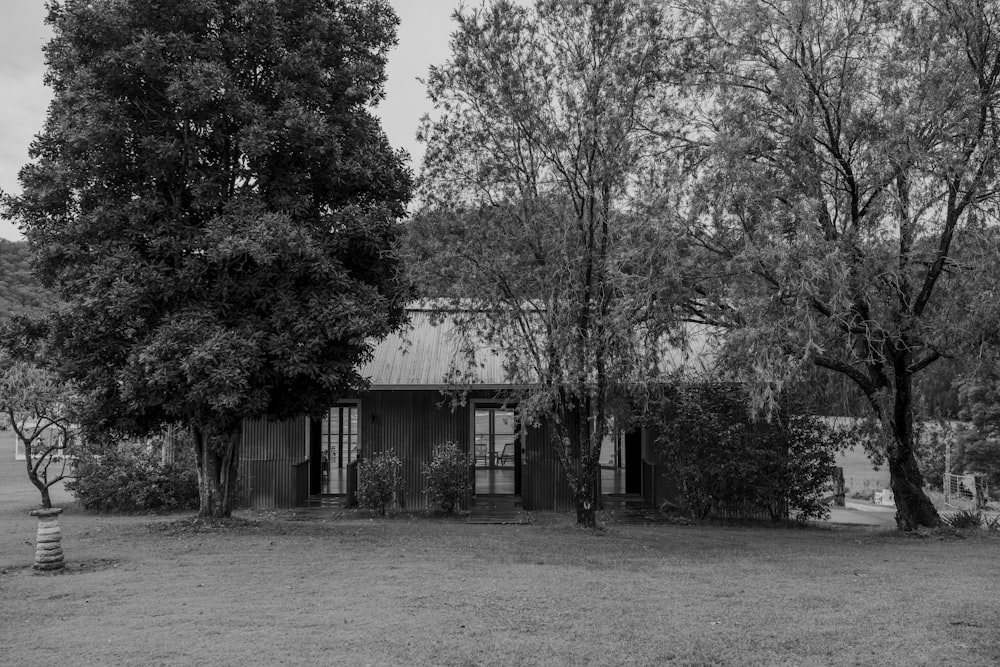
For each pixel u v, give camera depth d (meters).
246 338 11.88
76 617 7.18
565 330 12.75
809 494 17.91
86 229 12.34
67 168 12.45
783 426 17.20
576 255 12.95
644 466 19.39
